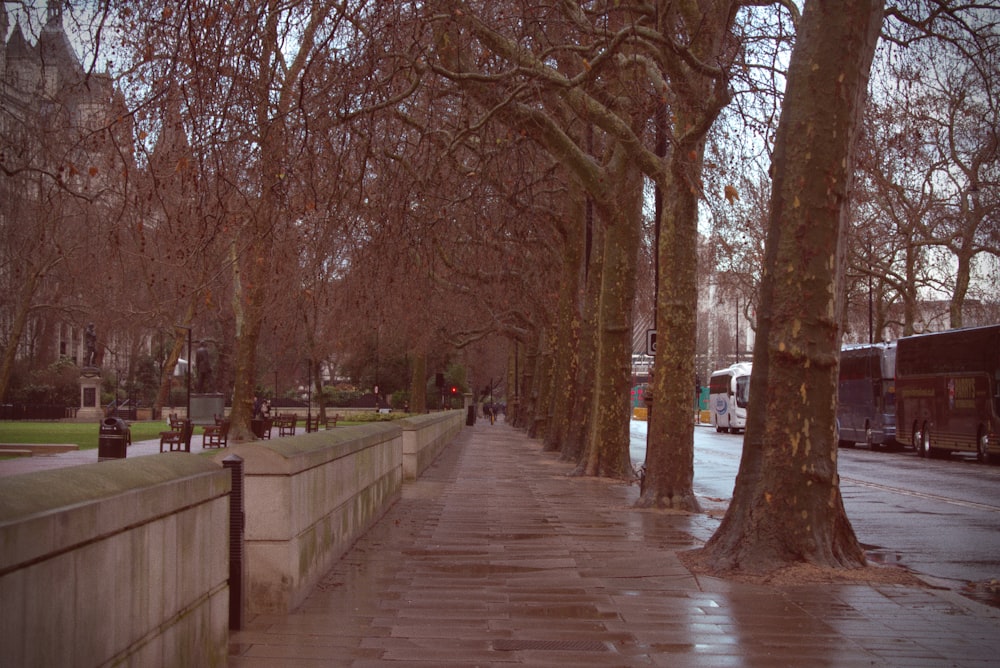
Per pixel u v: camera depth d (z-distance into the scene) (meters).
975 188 35.53
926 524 16.95
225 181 14.29
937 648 7.43
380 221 17.00
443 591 9.30
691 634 7.71
